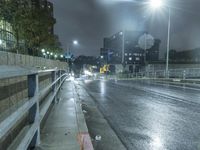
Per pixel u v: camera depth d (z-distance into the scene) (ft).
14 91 13.09
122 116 27.91
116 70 315.99
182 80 95.14
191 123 24.48
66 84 68.49
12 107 12.67
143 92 55.67
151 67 239.91
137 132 21.20
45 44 102.32
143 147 17.31
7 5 42.73
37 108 13.91
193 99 42.86
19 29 59.00
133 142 18.42
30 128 11.96
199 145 17.80
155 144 17.98
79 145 14.62
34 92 13.76
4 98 11.31
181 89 64.28
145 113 29.66
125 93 53.47
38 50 91.04
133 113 29.71
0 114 10.69
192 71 121.39
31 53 79.05
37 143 14.08
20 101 14.44
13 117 8.51
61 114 23.98
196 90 61.16
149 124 24.07
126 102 39.11
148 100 41.50
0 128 7.09
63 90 49.11
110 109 32.50
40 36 90.43
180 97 45.80
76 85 76.59
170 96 47.55
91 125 23.59
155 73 138.10
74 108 27.53
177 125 23.67
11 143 11.74
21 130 13.21
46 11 95.45
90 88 67.82
